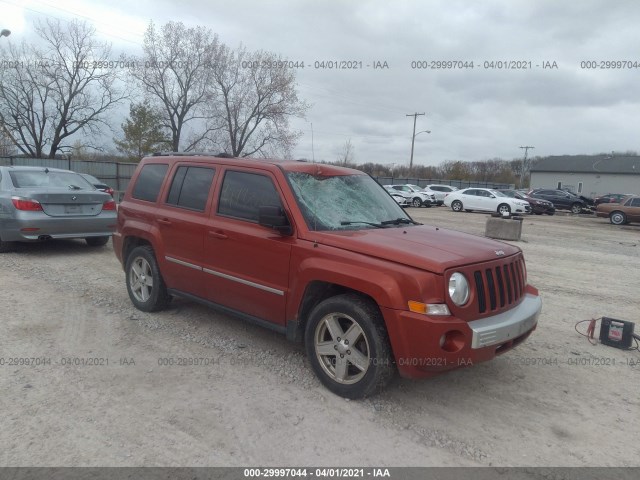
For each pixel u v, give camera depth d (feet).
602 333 17.94
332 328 12.84
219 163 16.35
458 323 11.21
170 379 13.39
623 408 12.99
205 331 17.15
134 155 141.28
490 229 50.60
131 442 10.44
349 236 12.97
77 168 98.99
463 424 11.78
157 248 17.67
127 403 12.03
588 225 81.30
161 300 18.42
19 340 15.69
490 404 12.85
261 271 14.23
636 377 15.02
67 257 29.07
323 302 12.89
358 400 12.55
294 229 13.57
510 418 12.18
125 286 22.85
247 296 14.73
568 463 10.42
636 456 10.78
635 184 226.17
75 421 11.14
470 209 100.12
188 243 16.48
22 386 12.64
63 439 10.43
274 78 130.93
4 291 21.13
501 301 12.60
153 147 139.44
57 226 28.19
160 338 16.37
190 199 16.92
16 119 133.80
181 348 15.58
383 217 15.48
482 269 12.09
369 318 11.93
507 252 13.44
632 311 22.90
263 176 14.82
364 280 11.85
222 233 15.24
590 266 35.73
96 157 147.02
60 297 20.63
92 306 19.53
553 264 35.96
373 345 11.87
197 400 12.32
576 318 21.38
